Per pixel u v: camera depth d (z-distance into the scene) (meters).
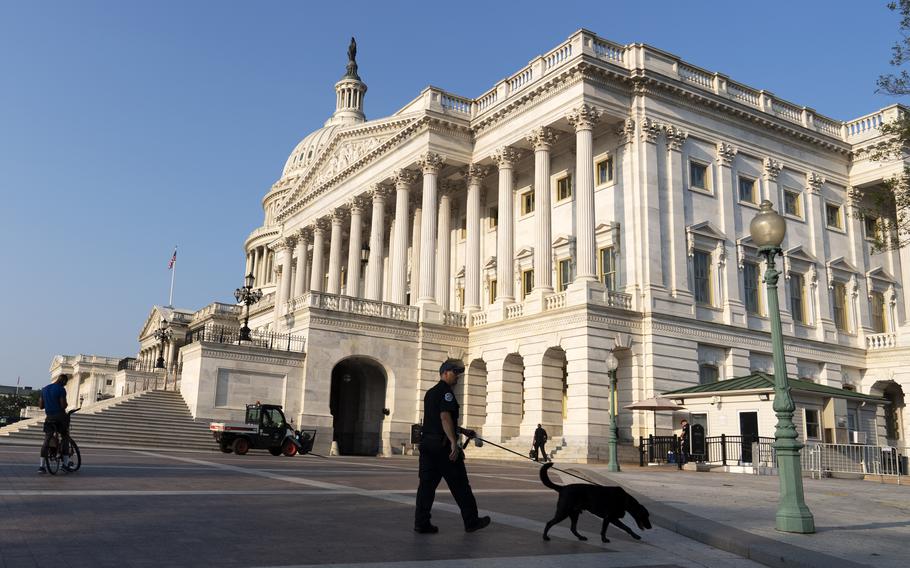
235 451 35.53
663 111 46.38
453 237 59.25
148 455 28.88
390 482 20.36
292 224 72.38
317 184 67.50
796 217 52.25
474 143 53.00
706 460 35.66
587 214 42.94
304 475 21.72
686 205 46.22
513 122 49.56
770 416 33.41
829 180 54.69
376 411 49.53
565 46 46.06
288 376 44.91
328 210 64.38
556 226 50.41
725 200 48.06
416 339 49.28
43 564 8.16
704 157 48.06
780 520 12.50
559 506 11.46
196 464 24.48
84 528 10.51
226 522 11.57
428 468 11.42
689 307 44.28
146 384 70.94
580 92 44.16
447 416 11.45
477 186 52.78
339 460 34.97
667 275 44.31
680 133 46.69
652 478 25.11
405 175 54.34
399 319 48.69
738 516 14.25
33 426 40.34
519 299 52.00
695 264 46.03
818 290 51.81
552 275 48.88
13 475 17.80
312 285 65.81
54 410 18.73
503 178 49.78
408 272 61.78
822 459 32.50
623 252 44.72
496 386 47.09
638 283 43.41
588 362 40.25
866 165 55.06
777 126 51.50
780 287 49.78
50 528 10.40
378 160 57.50
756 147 50.91
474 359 49.53
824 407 35.69
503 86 50.88
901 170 52.56
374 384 49.94
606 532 12.59
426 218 51.03
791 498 12.53
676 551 11.22
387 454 46.47
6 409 170.62
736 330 45.91
